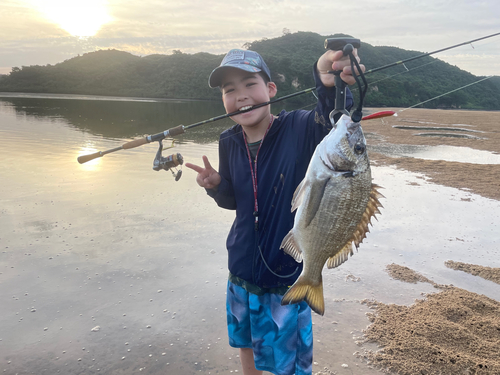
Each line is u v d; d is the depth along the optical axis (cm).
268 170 224
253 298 226
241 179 238
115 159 1021
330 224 194
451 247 507
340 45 181
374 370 280
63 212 596
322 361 288
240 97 226
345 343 310
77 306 358
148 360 291
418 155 1284
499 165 1100
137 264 441
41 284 392
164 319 343
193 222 574
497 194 772
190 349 304
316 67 201
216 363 289
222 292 390
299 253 199
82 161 272
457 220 611
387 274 432
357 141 186
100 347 304
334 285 407
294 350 221
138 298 375
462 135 1983
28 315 342
